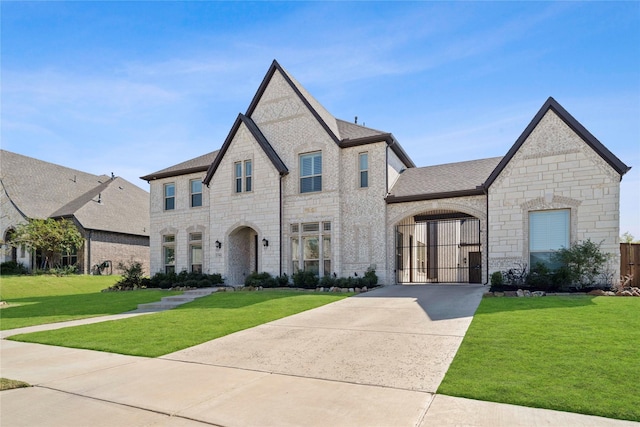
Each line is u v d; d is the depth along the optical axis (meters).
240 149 23.55
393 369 7.00
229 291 19.92
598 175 15.51
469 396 5.62
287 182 22.28
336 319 11.30
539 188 16.39
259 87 23.42
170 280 24.02
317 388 6.27
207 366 7.66
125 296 20.39
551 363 6.64
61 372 7.53
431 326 9.83
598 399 5.27
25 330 12.24
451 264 28.88
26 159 39.47
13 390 6.58
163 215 27.08
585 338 7.95
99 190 39.84
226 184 23.88
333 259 20.61
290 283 21.39
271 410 5.47
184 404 5.78
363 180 20.83
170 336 10.15
